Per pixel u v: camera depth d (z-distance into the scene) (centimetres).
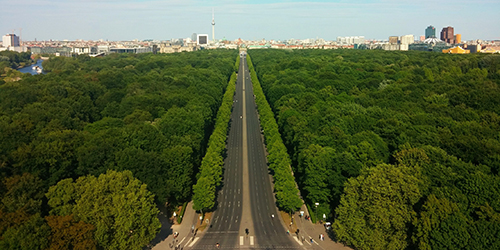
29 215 14138
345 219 16000
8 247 12431
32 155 18138
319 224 19312
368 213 15462
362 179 16488
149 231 15688
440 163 18625
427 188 16000
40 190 16225
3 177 16812
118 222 14650
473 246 13288
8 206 14525
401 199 15225
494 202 14812
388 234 15062
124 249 14762
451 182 16862
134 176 18712
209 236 18262
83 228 13962
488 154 19938
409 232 15062
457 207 14512
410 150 19212
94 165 18988
